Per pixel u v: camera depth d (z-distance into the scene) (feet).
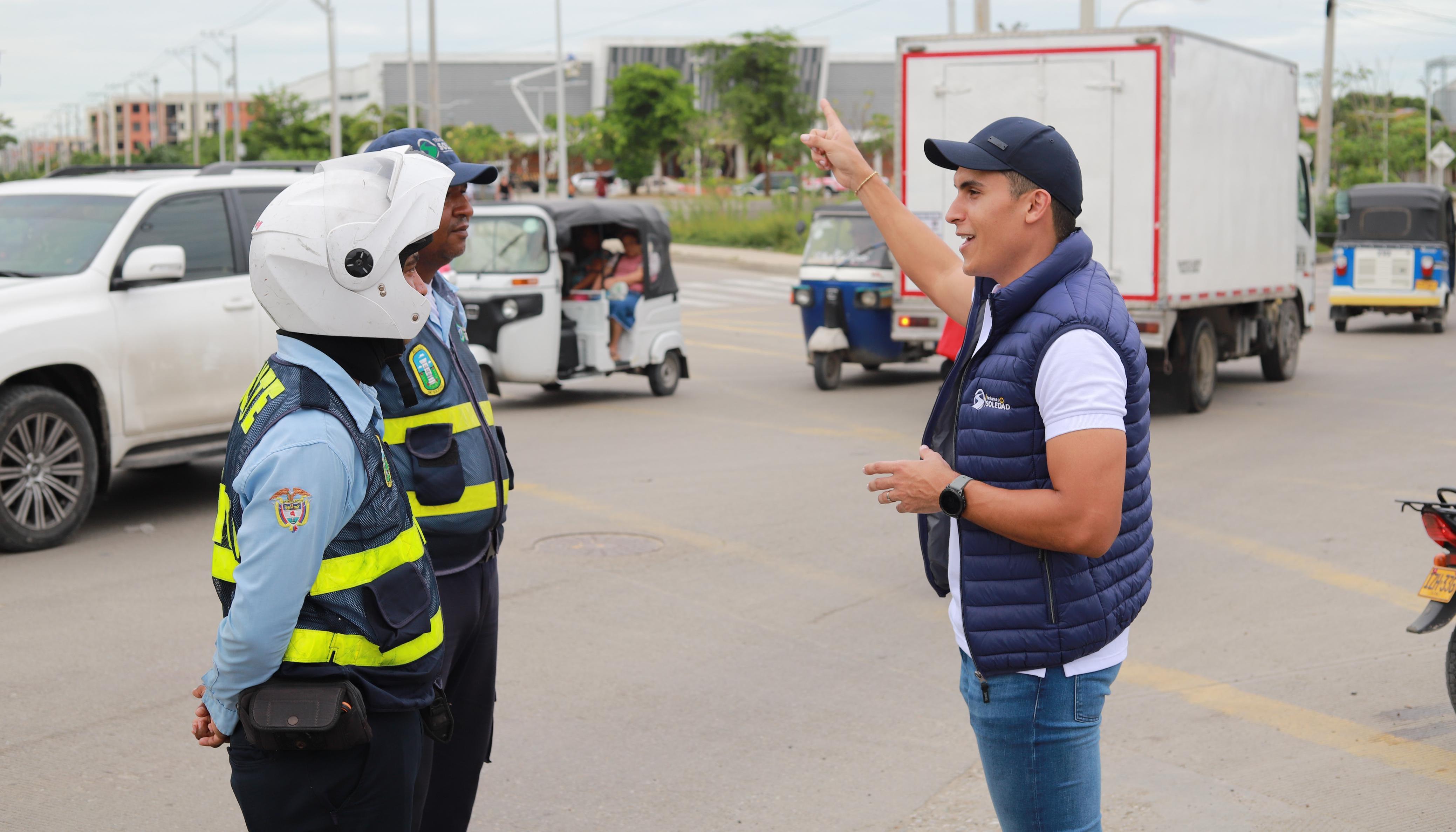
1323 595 22.13
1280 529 26.76
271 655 7.59
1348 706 16.98
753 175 259.19
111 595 21.72
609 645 19.48
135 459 26.32
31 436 24.47
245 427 7.77
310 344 7.86
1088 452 8.20
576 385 50.49
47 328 24.50
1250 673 18.29
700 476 32.35
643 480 31.73
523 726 16.26
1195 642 19.72
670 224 144.46
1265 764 15.16
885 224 11.28
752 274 110.83
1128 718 16.66
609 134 265.34
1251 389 48.93
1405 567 23.82
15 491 24.14
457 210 10.73
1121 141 38.45
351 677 7.86
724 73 233.96
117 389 25.72
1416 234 69.10
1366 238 69.82
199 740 8.52
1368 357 59.21
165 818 13.60
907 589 22.62
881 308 47.42
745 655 19.08
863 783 14.60
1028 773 8.93
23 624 20.07
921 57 40.65
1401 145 213.46
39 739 15.61
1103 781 14.73
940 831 13.39
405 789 8.29
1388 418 41.32
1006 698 8.82
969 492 8.47
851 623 20.67
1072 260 8.69
